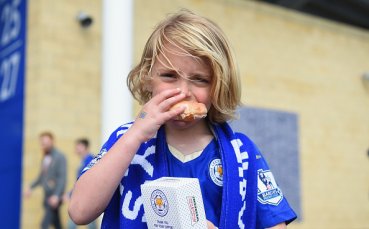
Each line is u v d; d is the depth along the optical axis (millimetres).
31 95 5750
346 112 8680
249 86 7395
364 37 9164
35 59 5762
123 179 1021
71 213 949
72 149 5844
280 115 7641
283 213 1033
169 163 1027
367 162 8875
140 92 1152
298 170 7758
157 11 6609
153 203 893
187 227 861
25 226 5652
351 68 8875
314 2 9734
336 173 8359
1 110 6277
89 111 6023
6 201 5965
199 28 1007
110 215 1032
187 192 871
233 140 1063
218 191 1011
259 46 7617
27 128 5746
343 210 8352
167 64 977
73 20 6004
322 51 8461
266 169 1083
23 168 5723
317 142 8148
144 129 946
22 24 5949
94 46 6129
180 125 1006
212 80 997
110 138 1094
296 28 8133
